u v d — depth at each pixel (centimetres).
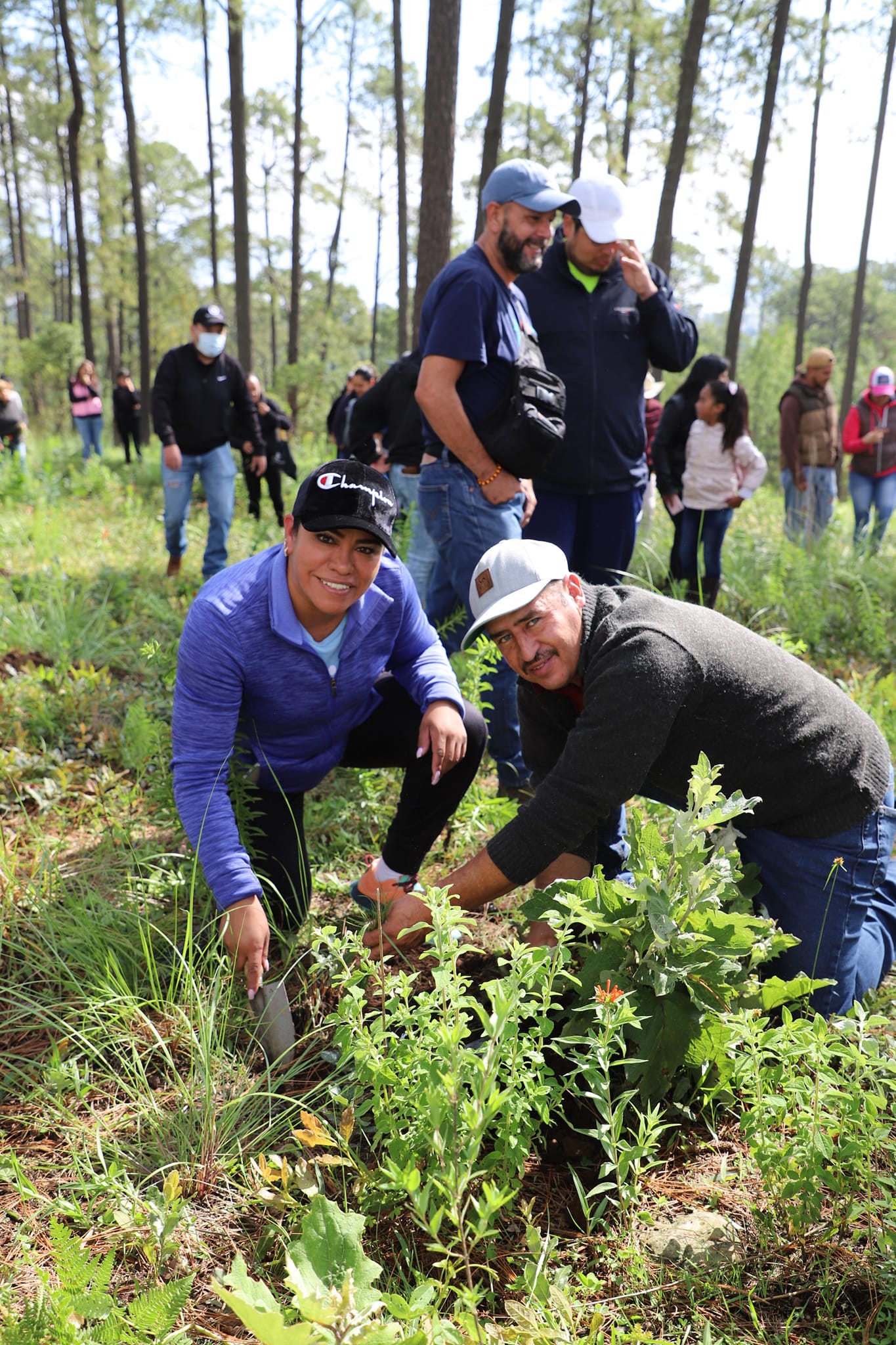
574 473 416
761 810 250
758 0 1622
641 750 221
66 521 977
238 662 243
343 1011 188
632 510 437
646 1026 203
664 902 197
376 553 234
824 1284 178
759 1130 193
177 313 4444
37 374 3772
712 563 662
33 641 528
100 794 369
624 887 204
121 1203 187
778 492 1570
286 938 268
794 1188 182
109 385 5144
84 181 3269
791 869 251
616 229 398
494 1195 160
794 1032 197
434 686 276
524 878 228
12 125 3816
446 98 848
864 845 250
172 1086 226
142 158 4622
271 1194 189
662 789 258
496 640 238
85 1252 160
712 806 214
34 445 1788
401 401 590
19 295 4584
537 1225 193
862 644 612
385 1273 182
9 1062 238
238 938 227
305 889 276
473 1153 165
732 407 627
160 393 699
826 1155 181
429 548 557
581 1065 185
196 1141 209
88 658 516
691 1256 186
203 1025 220
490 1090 166
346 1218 160
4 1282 177
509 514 374
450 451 374
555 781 224
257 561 250
